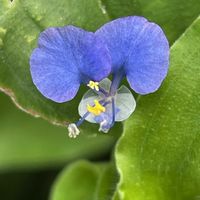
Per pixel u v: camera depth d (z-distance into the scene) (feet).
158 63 0.41
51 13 0.43
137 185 0.41
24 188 0.60
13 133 0.57
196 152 0.41
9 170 0.60
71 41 0.41
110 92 0.41
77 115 0.44
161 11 0.44
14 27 0.43
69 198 0.55
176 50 0.41
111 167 0.50
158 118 0.41
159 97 0.41
